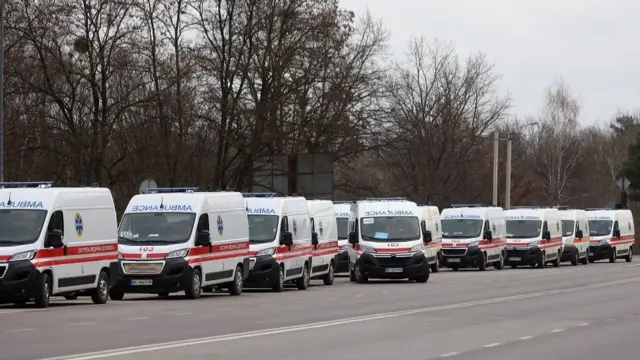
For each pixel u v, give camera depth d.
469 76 79.75
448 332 18.38
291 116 53.94
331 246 36.53
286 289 33.28
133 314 21.22
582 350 15.93
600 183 120.50
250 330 18.02
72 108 49.84
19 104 49.31
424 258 36.88
